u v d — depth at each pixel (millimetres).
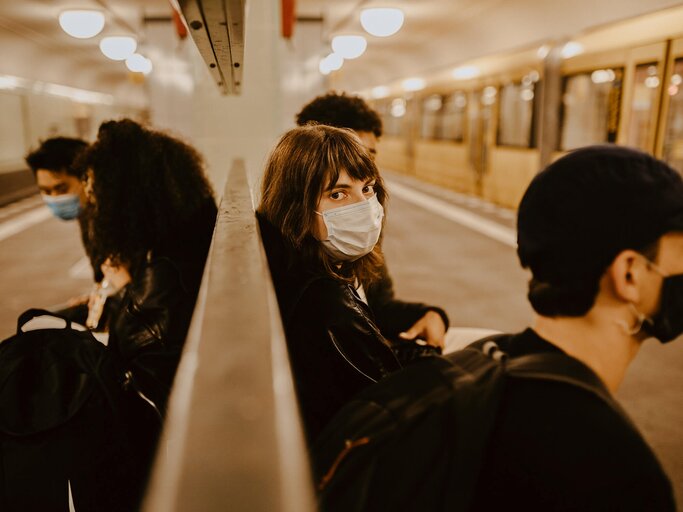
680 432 3164
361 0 9414
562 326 729
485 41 12047
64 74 18516
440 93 16094
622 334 714
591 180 680
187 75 9461
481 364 715
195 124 5938
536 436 643
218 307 635
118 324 1458
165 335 1410
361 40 9531
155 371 1383
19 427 1118
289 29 7766
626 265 677
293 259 1295
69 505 1148
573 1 8617
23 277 6637
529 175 10953
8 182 13219
